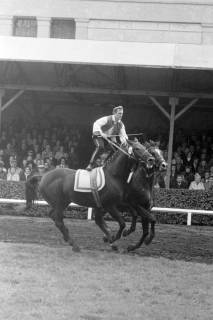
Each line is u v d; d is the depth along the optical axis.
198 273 7.76
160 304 6.27
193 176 14.80
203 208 13.20
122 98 18.88
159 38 19.69
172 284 7.11
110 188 8.62
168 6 19.62
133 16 19.77
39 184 9.40
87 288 6.71
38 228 10.97
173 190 13.37
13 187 13.66
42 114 20.30
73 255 8.42
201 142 17.22
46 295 6.32
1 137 17.72
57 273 7.29
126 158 8.62
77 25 19.97
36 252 8.50
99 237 10.22
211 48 14.48
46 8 20.14
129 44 14.71
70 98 20.14
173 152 17.16
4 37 15.00
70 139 17.70
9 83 16.14
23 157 16.78
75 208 13.10
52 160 16.17
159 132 19.22
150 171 8.82
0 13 20.34
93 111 20.47
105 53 14.66
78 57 14.66
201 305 6.33
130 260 8.30
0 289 6.45
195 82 15.37
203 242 10.34
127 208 9.32
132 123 20.25
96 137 8.96
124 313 5.88
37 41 14.96
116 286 6.86
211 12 19.48
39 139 17.58
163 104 19.14
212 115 19.83
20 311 5.73
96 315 5.77
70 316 5.69
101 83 16.25
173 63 14.37
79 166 16.98
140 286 6.93
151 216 8.80
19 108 20.31
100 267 7.74
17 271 7.29
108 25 19.89
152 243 9.86
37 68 15.71
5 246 8.84
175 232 11.50
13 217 12.80
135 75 15.47
